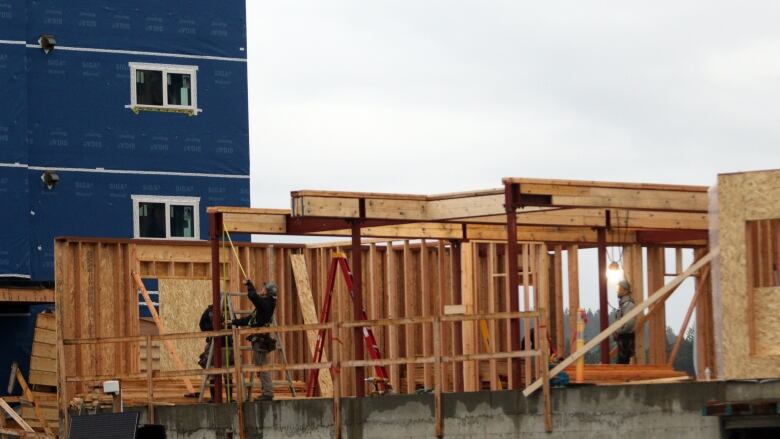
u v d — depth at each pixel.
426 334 33.38
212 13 47.69
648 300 23.17
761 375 22.16
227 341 27.91
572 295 32.66
